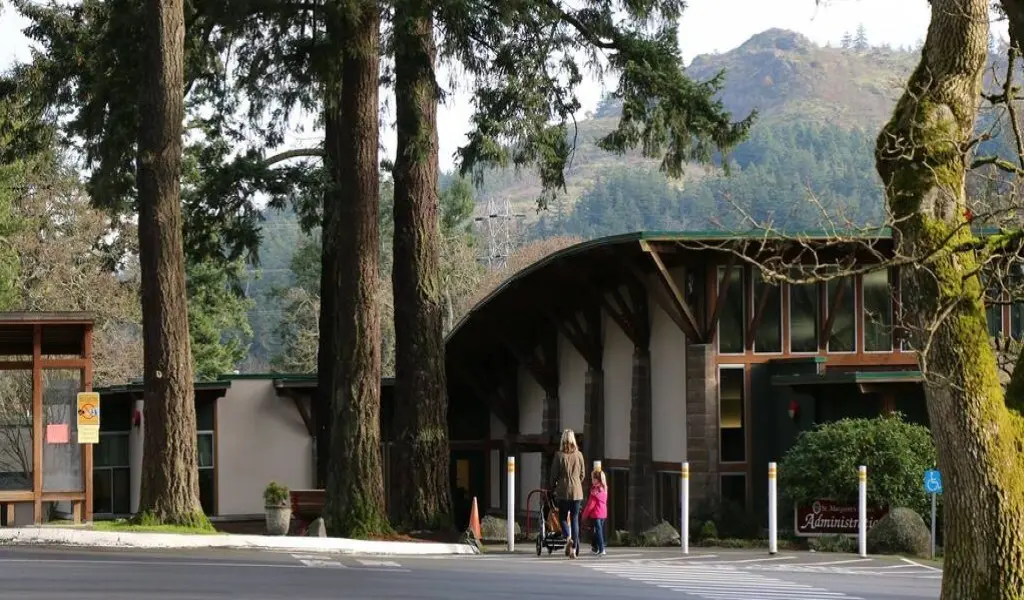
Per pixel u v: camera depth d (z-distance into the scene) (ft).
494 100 95.40
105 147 96.84
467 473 150.10
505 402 142.41
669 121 101.40
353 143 86.69
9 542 72.13
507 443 141.49
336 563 63.72
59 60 101.60
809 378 92.58
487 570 61.57
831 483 82.53
